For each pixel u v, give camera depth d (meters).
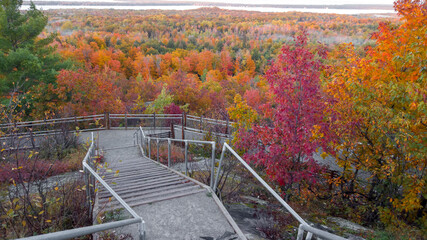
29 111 23.53
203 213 4.77
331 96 9.59
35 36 24.25
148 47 153.00
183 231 4.23
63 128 13.59
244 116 11.47
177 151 13.39
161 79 93.44
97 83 25.02
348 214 9.07
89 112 24.91
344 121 8.93
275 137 9.14
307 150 8.38
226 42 185.25
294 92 8.77
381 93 8.34
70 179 7.74
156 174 7.95
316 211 8.71
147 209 4.88
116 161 11.29
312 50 8.71
